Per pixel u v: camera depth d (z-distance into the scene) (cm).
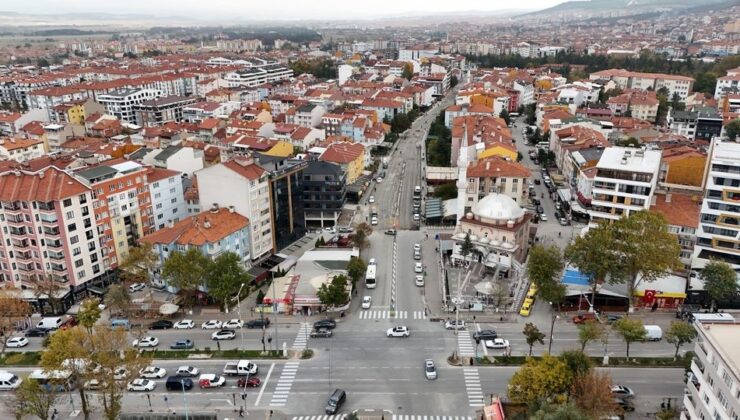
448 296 14200
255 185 15612
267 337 12531
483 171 18375
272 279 14762
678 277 13938
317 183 18738
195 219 14738
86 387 10769
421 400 10294
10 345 12500
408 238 18112
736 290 12800
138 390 10744
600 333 10712
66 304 14138
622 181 15362
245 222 15375
